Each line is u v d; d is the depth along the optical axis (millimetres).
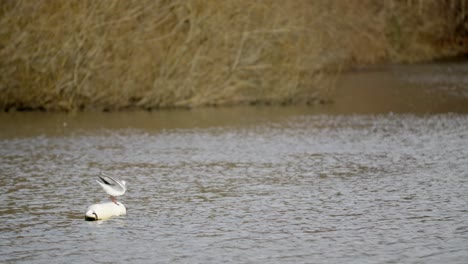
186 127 28828
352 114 31922
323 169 20391
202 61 34875
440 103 34938
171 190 18031
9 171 20656
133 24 33875
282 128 28281
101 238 14016
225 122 29984
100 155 23062
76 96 33969
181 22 34469
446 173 19484
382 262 12398
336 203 16438
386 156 22188
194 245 13500
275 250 13141
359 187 18016
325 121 29969
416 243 13375
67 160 22281
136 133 27500
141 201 16938
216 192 17750
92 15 33281
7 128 28938
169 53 34406
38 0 32844
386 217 15180
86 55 33438
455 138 25406
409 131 27156
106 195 17625
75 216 15680
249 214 15633
